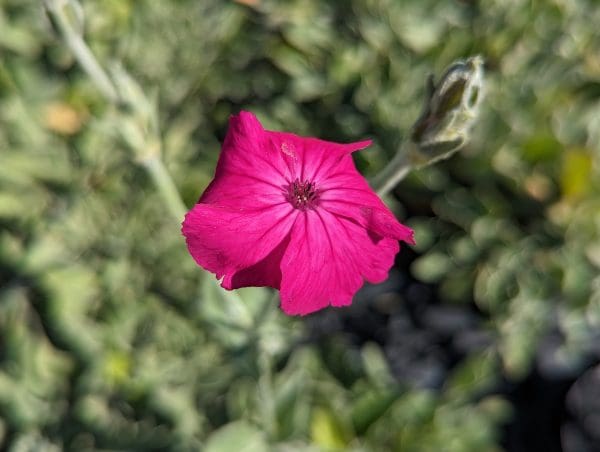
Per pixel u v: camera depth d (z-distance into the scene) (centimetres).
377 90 28
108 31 25
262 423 23
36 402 25
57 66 25
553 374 31
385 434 25
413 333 31
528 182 28
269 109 28
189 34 26
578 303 28
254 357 21
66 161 25
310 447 24
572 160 27
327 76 28
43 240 25
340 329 30
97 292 25
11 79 25
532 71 29
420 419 25
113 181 25
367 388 26
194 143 27
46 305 24
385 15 28
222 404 25
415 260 31
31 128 25
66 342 24
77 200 25
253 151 18
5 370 25
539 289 28
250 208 17
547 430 30
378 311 31
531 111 29
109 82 19
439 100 17
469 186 29
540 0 28
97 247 25
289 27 28
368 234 18
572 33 29
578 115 29
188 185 25
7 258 25
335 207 18
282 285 17
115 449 24
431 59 28
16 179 25
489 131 28
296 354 24
